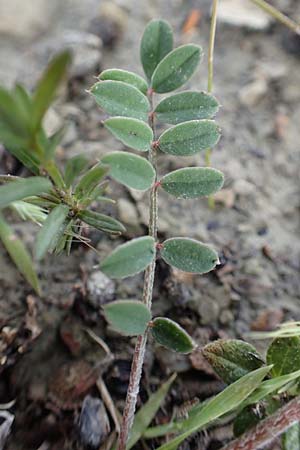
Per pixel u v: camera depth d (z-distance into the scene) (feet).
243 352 0.41
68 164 0.33
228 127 0.65
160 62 0.39
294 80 0.69
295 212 0.60
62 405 0.48
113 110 0.37
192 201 0.59
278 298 0.54
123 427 0.41
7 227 0.37
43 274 0.53
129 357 0.50
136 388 0.40
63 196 0.35
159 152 0.61
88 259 0.54
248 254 0.56
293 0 0.74
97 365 0.49
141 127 0.35
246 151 0.64
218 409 0.39
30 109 0.25
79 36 0.71
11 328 0.50
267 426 0.39
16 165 0.58
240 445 0.40
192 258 0.36
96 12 0.74
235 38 0.73
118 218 0.56
